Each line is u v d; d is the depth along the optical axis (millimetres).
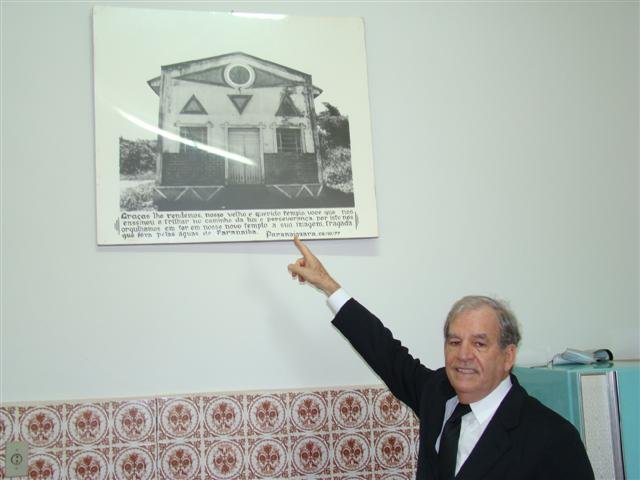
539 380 1745
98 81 1905
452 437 1383
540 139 2184
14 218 1829
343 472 1871
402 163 2080
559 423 1303
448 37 2172
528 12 2234
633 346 2137
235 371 1877
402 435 1921
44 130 1879
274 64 2023
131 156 1893
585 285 2139
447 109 2135
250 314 1911
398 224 2047
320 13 2100
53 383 1783
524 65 2207
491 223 2107
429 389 1521
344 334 1674
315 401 1889
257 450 1832
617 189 2209
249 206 1940
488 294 2068
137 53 1941
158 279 1876
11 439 1729
